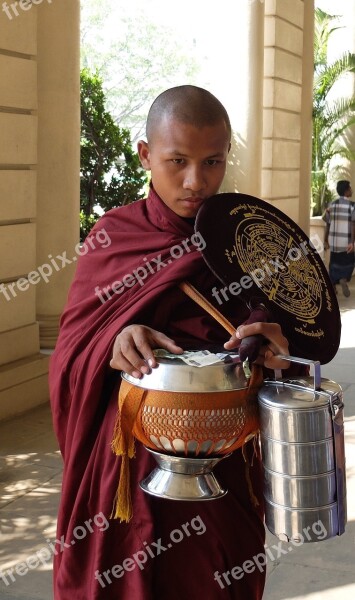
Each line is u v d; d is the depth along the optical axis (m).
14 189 6.62
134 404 1.77
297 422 1.67
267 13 11.87
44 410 6.68
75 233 7.36
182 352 1.78
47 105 7.03
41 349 7.22
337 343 1.99
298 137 13.19
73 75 7.16
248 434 1.81
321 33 18.23
